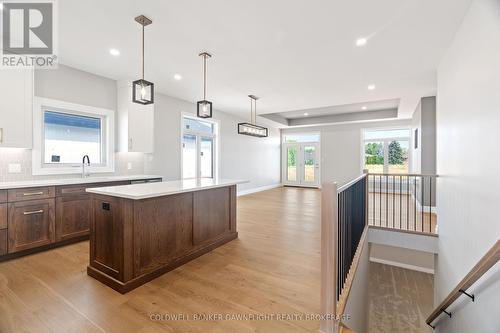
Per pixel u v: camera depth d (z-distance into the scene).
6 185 2.76
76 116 4.01
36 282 2.29
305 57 3.39
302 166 9.95
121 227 2.17
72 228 3.31
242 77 4.21
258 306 1.95
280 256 2.94
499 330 1.68
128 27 2.67
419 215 5.07
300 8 2.32
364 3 2.24
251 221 4.55
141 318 1.79
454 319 2.61
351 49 3.16
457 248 2.66
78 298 2.04
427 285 4.74
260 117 7.80
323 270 1.63
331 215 1.60
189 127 6.11
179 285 2.26
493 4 1.84
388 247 5.33
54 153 3.76
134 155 4.73
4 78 2.98
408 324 3.93
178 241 2.69
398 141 8.12
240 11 2.37
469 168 2.31
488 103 1.91
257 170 8.74
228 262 2.77
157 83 4.54
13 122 3.05
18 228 2.84
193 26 2.64
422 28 2.65
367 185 4.20
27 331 1.65
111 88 4.38
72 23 2.59
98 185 3.62
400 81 4.34
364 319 3.34
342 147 8.90
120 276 2.16
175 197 2.66
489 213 1.88
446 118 3.18
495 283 1.73
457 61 2.71
